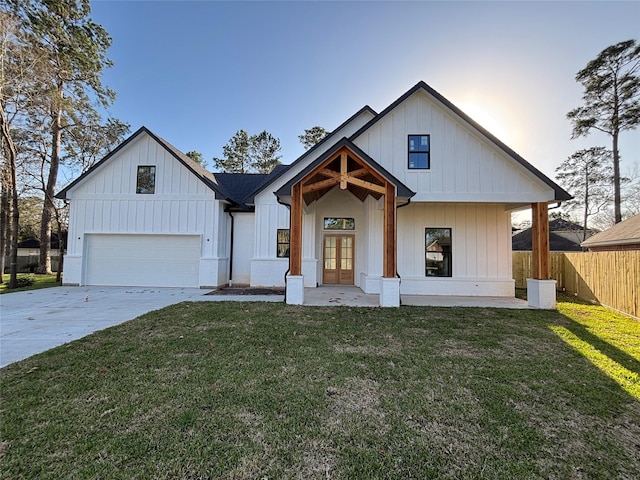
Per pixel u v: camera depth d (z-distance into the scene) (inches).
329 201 506.0
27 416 109.5
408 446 96.1
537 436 102.3
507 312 300.7
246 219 539.2
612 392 133.9
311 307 315.6
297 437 99.6
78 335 214.2
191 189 494.9
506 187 347.9
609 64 745.0
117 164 497.7
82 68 660.7
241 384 136.8
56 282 539.8
